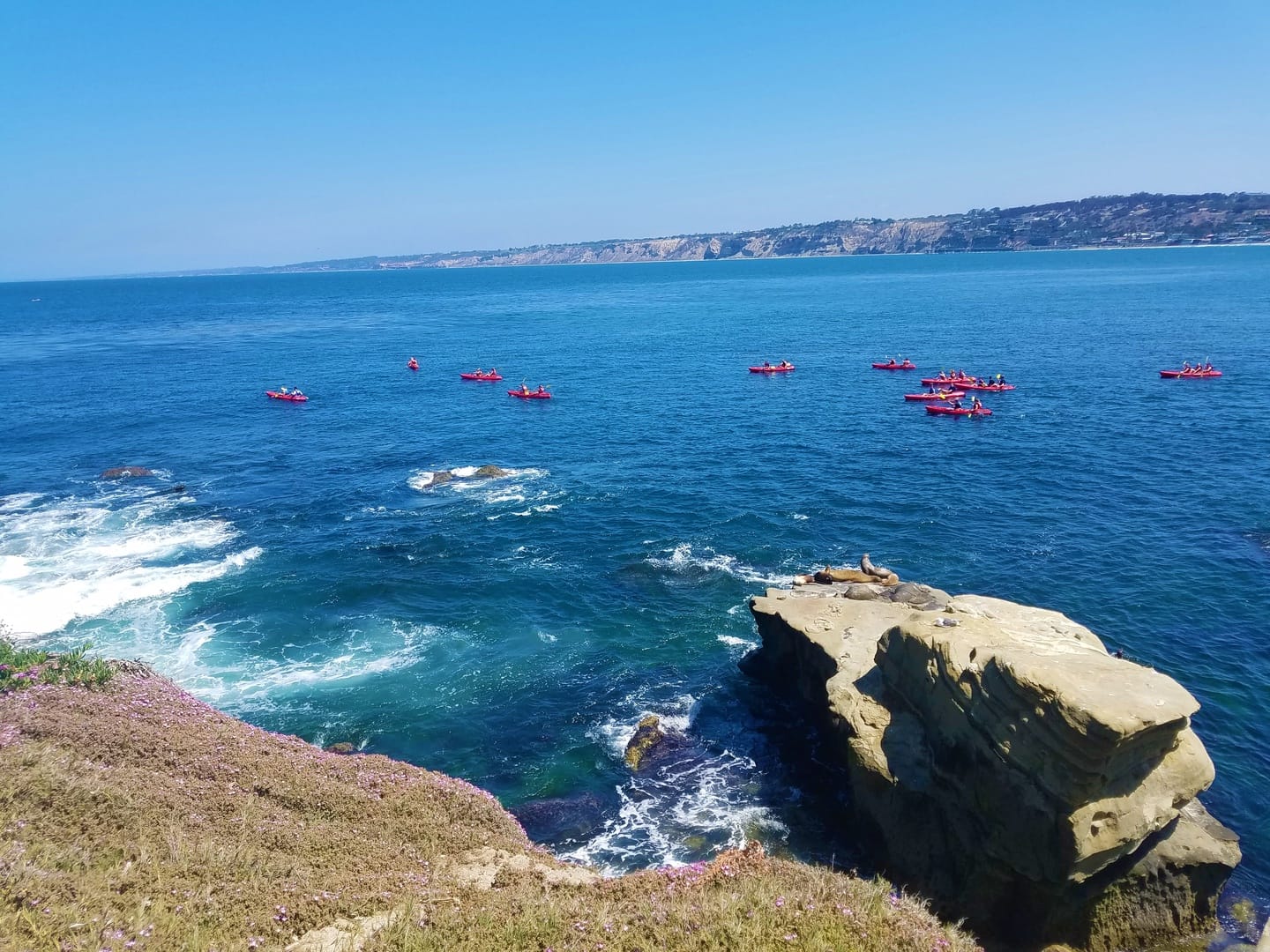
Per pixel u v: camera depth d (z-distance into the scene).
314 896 12.41
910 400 63.88
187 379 82.88
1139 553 33.94
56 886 11.43
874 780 19.08
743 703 25.02
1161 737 15.52
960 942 12.38
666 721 24.11
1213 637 27.31
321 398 72.38
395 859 14.65
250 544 37.28
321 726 23.56
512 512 41.03
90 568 34.47
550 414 63.84
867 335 104.12
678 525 38.69
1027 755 16.17
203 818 14.60
